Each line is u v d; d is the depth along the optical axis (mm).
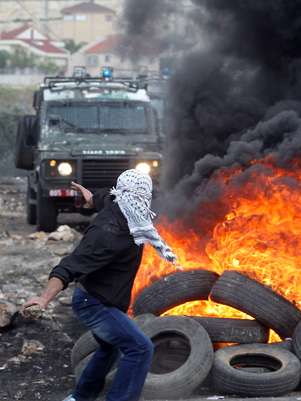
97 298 6047
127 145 16875
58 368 8008
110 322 6039
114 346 6211
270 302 7730
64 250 14750
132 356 6051
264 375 7020
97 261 5941
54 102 17625
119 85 18156
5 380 7645
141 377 6078
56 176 16641
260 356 7465
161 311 8266
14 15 112938
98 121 17547
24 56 87188
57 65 89375
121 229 6008
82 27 109750
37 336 9086
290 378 7008
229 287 7797
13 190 28625
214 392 7234
